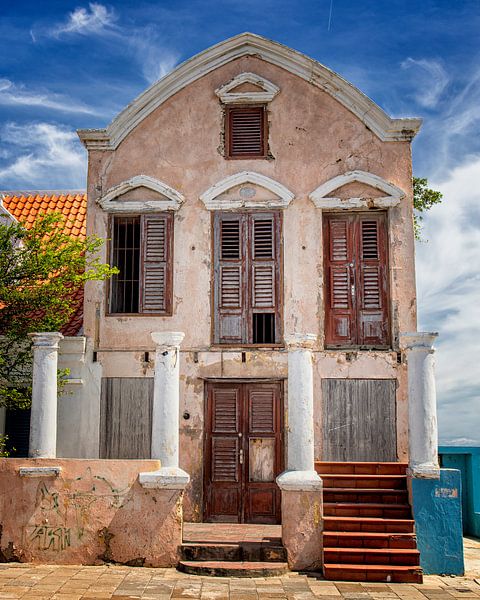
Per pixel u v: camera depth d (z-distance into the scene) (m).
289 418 11.84
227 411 14.45
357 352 14.42
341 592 10.07
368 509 11.73
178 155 15.31
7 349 13.78
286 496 11.45
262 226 15.03
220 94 15.33
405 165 15.02
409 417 11.91
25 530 11.51
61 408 14.53
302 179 15.05
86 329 14.83
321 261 14.78
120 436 14.49
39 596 9.41
